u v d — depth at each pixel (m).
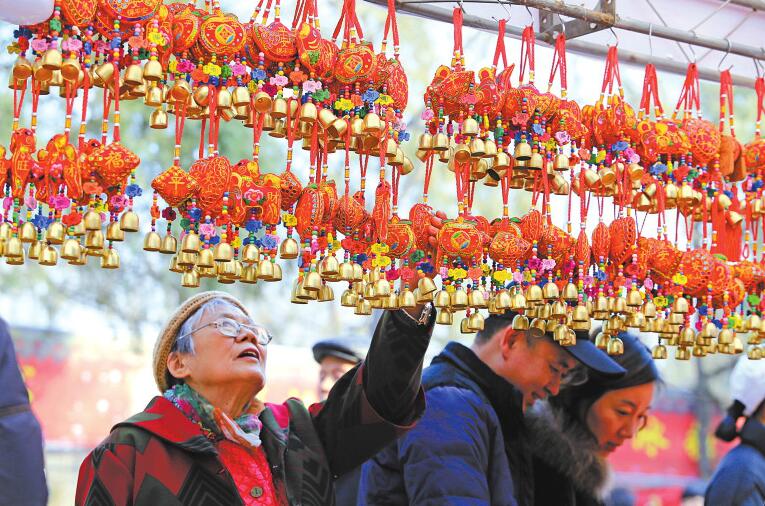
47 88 1.91
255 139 2.05
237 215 1.95
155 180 1.88
